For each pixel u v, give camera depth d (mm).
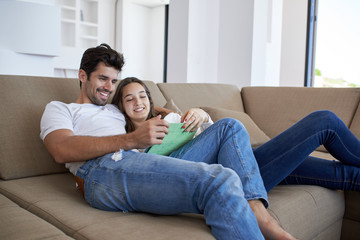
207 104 2430
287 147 1354
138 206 1081
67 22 7062
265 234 1052
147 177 1048
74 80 1729
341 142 1408
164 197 1022
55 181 1429
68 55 6750
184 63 4312
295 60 6211
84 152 1168
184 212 1040
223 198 937
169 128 1224
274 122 2471
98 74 1438
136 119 1533
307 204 1343
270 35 5629
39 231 914
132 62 8188
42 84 1603
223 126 1270
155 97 2080
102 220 1014
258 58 4172
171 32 4445
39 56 3693
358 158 1436
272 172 1348
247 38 4098
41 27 3602
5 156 1398
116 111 1536
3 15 3350
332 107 2314
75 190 1345
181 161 1070
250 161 1188
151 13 8500
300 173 1513
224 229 907
